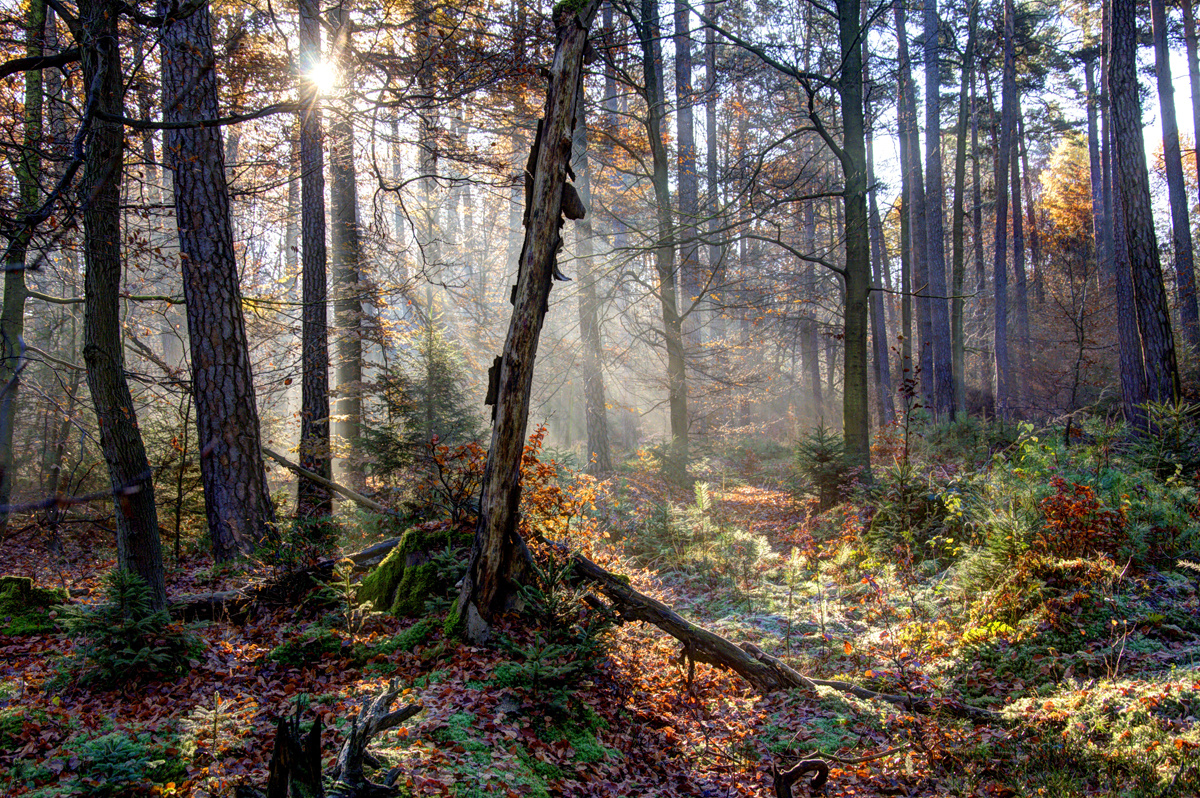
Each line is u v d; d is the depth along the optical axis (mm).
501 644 5801
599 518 12125
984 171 41156
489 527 6465
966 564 8172
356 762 3615
